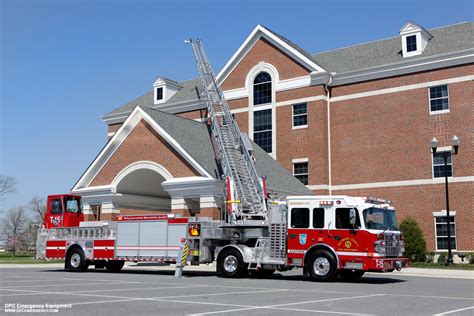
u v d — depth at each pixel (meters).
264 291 14.74
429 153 32.56
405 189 33.09
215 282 18.11
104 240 23.89
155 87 47.12
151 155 29.09
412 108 33.56
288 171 36.47
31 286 16.05
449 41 34.31
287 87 37.91
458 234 30.86
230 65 40.81
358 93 35.81
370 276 22.91
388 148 34.12
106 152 30.86
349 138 35.78
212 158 28.58
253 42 40.00
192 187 26.89
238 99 40.19
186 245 21.42
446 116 32.22
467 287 17.00
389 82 34.69
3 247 82.38
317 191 35.50
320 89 36.44
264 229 20.73
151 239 22.69
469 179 30.88
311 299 12.71
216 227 21.58
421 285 17.70
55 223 26.69
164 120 29.94
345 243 18.50
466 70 31.80
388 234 18.73
